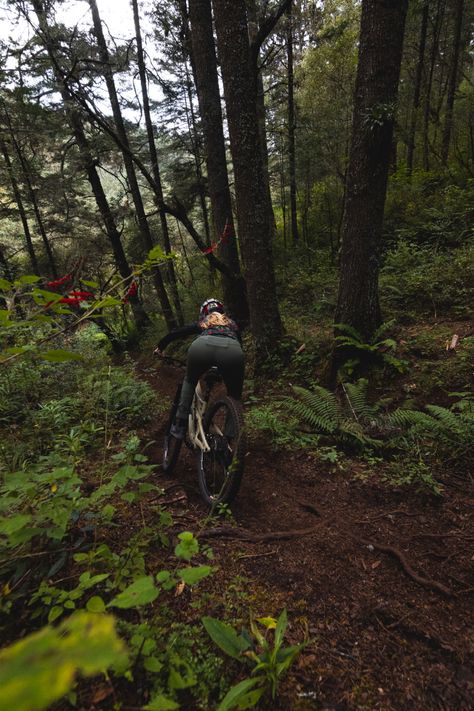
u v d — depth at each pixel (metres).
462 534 2.82
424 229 10.09
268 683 1.66
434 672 1.83
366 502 3.28
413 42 14.67
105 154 11.97
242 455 3.00
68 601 1.78
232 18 5.80
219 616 2.03
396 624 2.08
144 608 1.99
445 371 5.00
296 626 2.03
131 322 13.74
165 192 12.84
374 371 5.37
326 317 8.28
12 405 4.21
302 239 14.75
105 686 1.58
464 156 13.82
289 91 14.05
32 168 12.07
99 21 10.28
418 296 7.23
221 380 3.76
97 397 4.83
